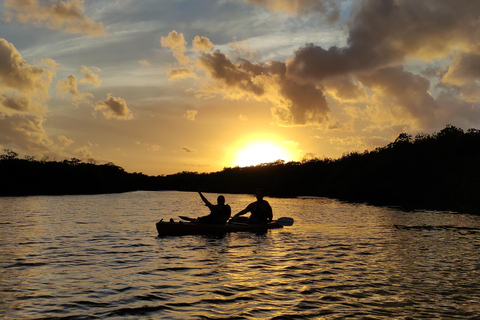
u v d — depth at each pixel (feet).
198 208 94.22
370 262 27.37
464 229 49.14
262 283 21.24
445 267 25.66
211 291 19.52
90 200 141.18
